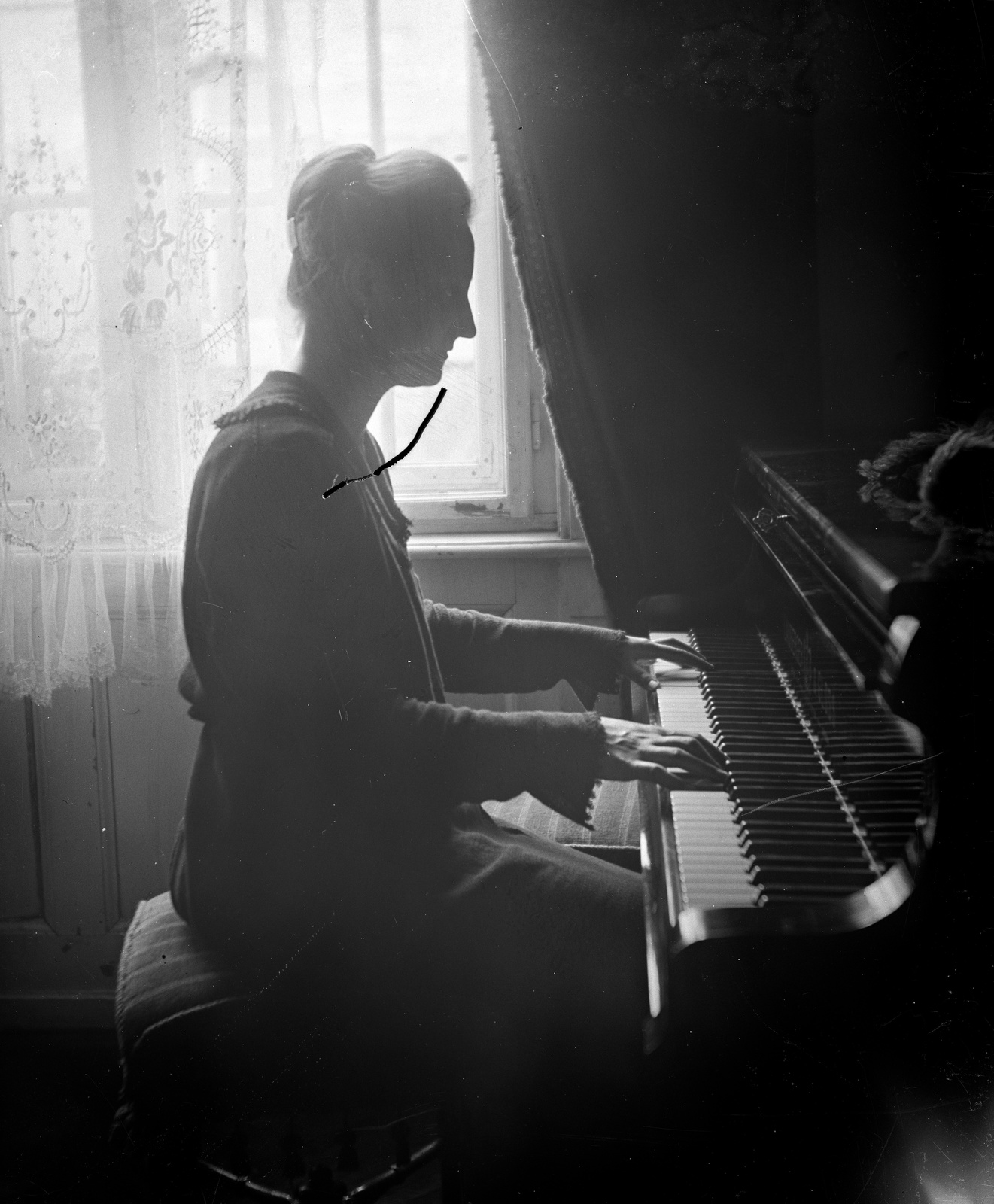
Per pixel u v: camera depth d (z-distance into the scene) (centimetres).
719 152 179
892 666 76
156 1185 117
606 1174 110
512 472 219
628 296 184
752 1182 88
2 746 219
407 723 119
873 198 159
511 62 180
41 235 196
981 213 145
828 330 173
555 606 214
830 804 103
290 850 125
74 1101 193
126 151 191
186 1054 116
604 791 165
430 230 129
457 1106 117
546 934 119
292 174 197
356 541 122
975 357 141
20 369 198
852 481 119
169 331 193
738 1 171
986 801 78
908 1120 84
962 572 77
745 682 141
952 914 81
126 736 218
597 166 181
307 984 121
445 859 125
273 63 195
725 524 183
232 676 122
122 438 197
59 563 203
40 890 223
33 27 192
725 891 89
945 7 147
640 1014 114
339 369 133
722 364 183
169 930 132
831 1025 84
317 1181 134
